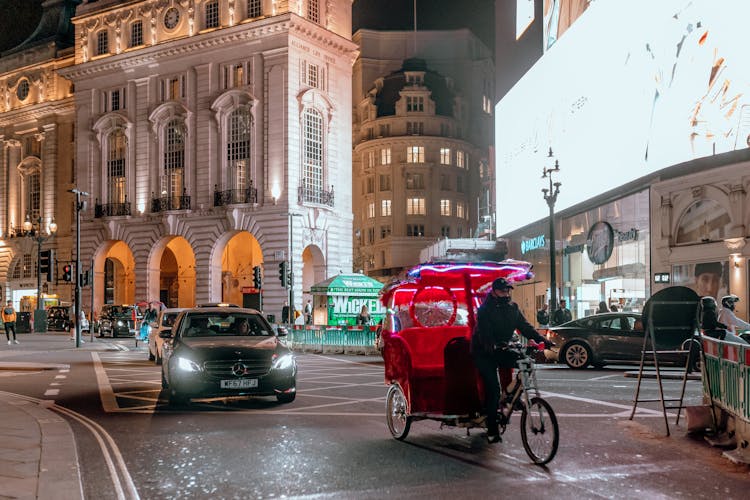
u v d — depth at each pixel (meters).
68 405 12.59
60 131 63.69
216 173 50.59
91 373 19.23
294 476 6.97
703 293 23.44
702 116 21.45
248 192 48.44
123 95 55.22
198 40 50.62
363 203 84.81
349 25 53.44
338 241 51.41
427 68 84.94
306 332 30.66
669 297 9.60
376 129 83.38
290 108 47.69
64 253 62.16
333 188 50.97
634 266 27.77
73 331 43.03
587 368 19.39
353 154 86.88
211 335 13.23
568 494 6.14
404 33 86.69
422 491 6.30
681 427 9.54
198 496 6.33
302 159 48.53
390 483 6.61
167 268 63.34
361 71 86.12
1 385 16.12
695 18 21.75
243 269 56.66
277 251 46.53
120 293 59.97
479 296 9.49
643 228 27.11
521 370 7.70
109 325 44.25
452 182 83.44
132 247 53.94
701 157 21.48
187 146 51.56
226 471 7.25
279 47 47.91
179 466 7.52
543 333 19.89
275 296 47.06
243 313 14.09
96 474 7.20
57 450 8.25
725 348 8.44
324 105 50.25
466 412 8.53
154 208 52.94
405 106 82.38
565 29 31.39
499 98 42.28
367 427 9.90
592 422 9.98
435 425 10.01
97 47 56.97
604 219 30.33
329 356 26.86
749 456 7.42
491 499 6.01
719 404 8.72
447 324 9.59
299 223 47.75
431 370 8.75
